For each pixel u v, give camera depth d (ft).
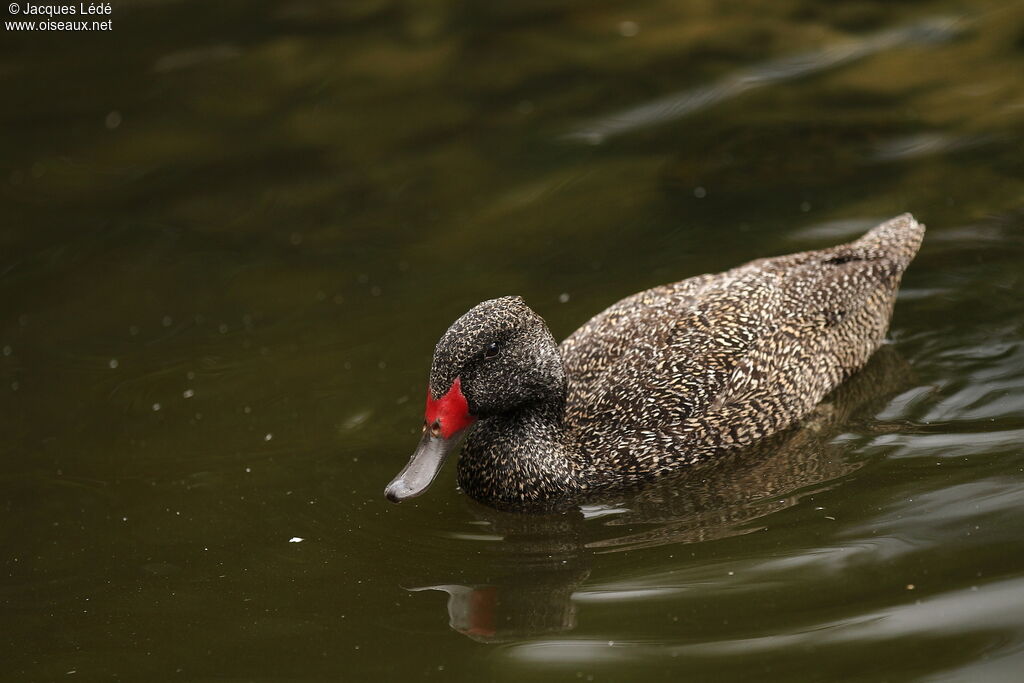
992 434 40.27
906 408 42.75
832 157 56.85
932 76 61.98
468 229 55.93
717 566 35.09
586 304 49.44
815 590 33.30
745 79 64.08
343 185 60.29
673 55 67.41
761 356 42.57
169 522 39.58
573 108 63.98
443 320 49.70
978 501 36.42
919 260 49.93
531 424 40.73
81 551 38.45
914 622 31.48
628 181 57.62
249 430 44.55
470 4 76.07
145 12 78.74
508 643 32.60
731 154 58.34
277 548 37.96
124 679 32.40
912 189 53.78
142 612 35.27
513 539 38.24
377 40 72.95
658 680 30.48
